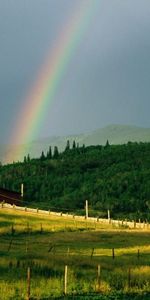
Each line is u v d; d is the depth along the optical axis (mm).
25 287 36750
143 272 44844
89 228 106500
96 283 39656
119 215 180500
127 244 76375
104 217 170125
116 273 44062
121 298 35750
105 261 52625
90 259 53219
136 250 66750
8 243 71500
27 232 91312
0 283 37156
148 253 63875
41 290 36438
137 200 199500
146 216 175625
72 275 41844
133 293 37688
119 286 40000
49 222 107688
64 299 34594
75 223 111500
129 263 52094
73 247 70000
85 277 41656
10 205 127688
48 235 88688
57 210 175875
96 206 196000
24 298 34000
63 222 110750
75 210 181875
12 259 48906
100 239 82500
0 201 133500
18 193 141625
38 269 44125
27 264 46156
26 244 68625
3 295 34156
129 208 194500
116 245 74875
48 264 46656
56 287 38062
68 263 48844
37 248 66000
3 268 43781
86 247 70625
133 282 41031
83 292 37406
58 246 70750
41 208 174500
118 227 115375
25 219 107438
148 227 120188
